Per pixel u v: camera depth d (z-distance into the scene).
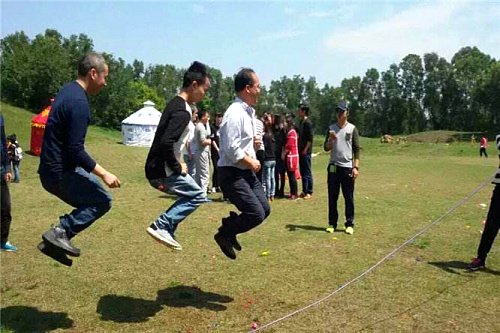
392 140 53.72
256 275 5.91
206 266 6.26
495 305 5.02
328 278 5.81
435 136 74.00
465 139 69.56
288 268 6.18
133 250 6.97
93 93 4.49
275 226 8.58
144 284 5.58
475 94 87.88
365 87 107.00
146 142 38.78
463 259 6.62
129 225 8.58
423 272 6.05
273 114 12.02
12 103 65.88
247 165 4.91
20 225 8.48
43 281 5.61
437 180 16.25
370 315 4.74
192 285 5.55
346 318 4.67
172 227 4.82
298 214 9.71
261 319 4.64
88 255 6.68
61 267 6.14
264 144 11.16
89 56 4.38
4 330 4.31
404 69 104.00
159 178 4.79
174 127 4.67
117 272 5.98
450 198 11.93
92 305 4.95
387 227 8.50
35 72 65.12
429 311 4.85
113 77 75.12
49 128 4.21
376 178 16.94
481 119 92.06
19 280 5.64
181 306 4.95
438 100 101.31
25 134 40.59
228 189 4.98
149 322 4.56
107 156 24.98
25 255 6.63
